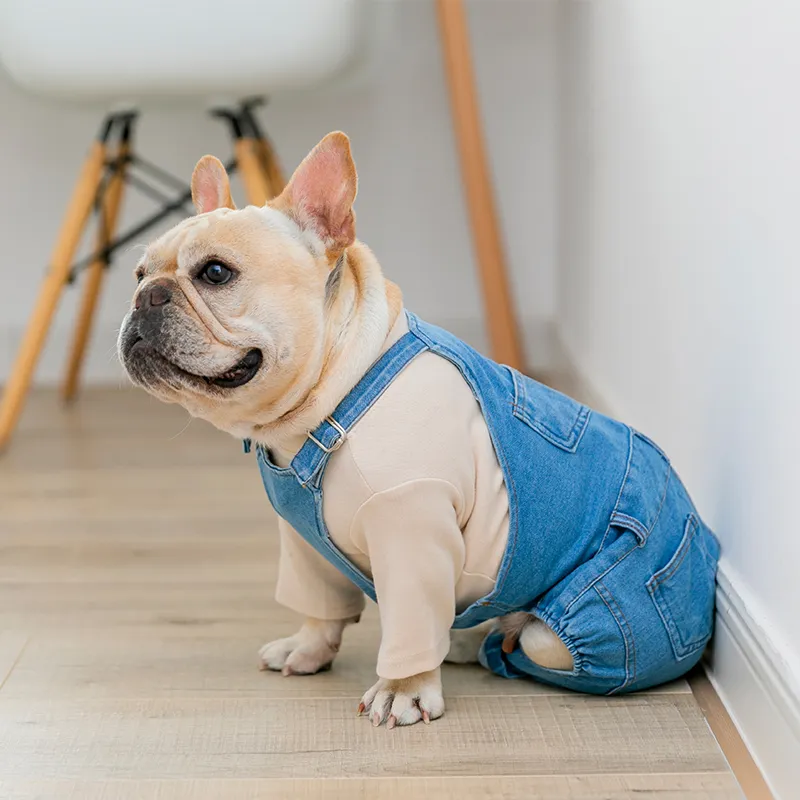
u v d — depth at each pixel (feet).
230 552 5.72
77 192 7.66
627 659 3.92
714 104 4.42
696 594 4.11
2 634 4.74
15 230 9.25
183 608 5.00
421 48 9.08
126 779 3.55
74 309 9.39
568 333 8.66
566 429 3.98
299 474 3.60
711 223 4.47
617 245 6.52
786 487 3.60
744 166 4.03
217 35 6.76
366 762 3.63
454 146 9.25
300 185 3.56
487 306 8.24
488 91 9.17
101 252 8.02
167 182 9.01
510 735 3.80
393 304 3.76
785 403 3.62
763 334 3.84
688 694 4.13
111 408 8.82
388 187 9.32
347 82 7.39
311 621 4.30
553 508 3.85
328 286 3.63
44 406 8.90
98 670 4.37
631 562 3.92
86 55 6.81
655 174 5.48
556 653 3.94
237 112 7.62
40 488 6.88
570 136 8.40
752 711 3.73
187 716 3.97
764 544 3.82
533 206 9.36
